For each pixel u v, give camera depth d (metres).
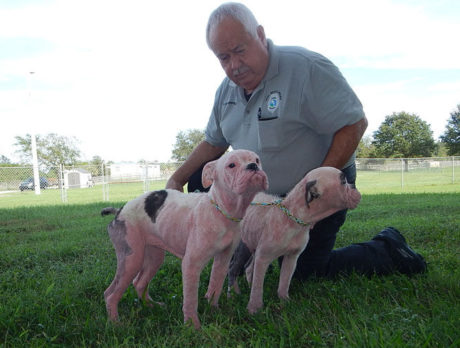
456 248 4.78
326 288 3.41
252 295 3.03
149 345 2.44
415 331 2.39
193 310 2.70
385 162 30.06
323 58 3.35
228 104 3.79
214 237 2.64
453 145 56.28
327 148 3.58
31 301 3.21
